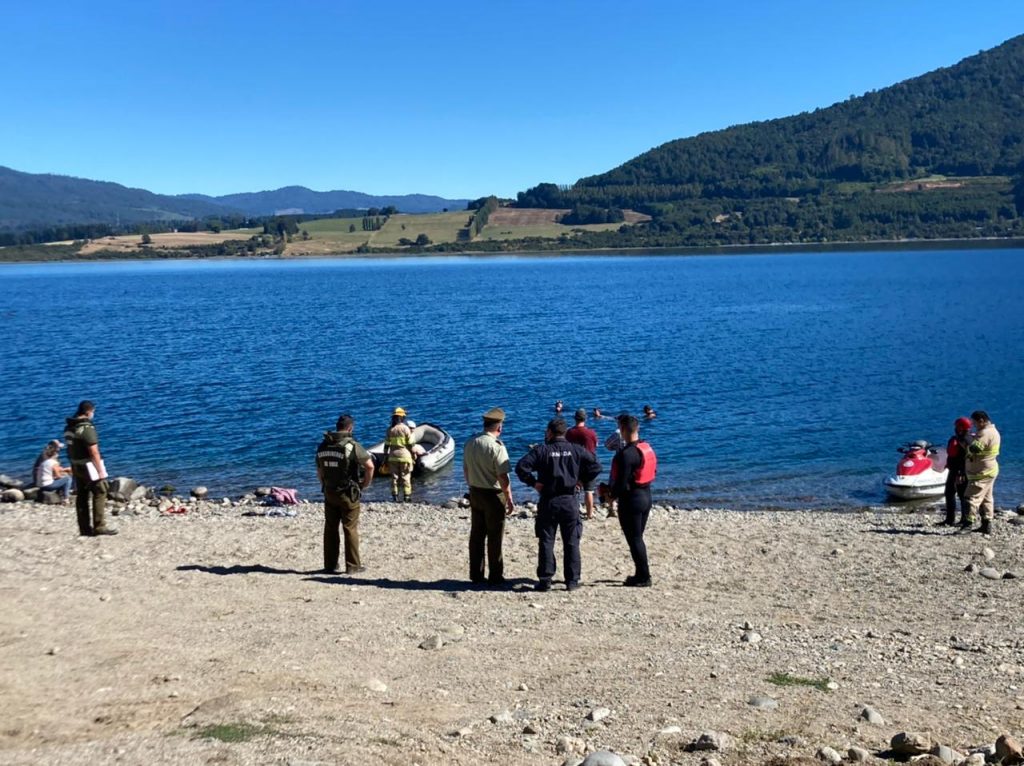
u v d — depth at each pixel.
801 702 7.35
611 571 13.23
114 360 50.12
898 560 14.20
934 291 99.62
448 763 6.03
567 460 11.73
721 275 146.88
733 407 34.50
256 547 14.76
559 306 89.56
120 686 7.57
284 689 7.55
